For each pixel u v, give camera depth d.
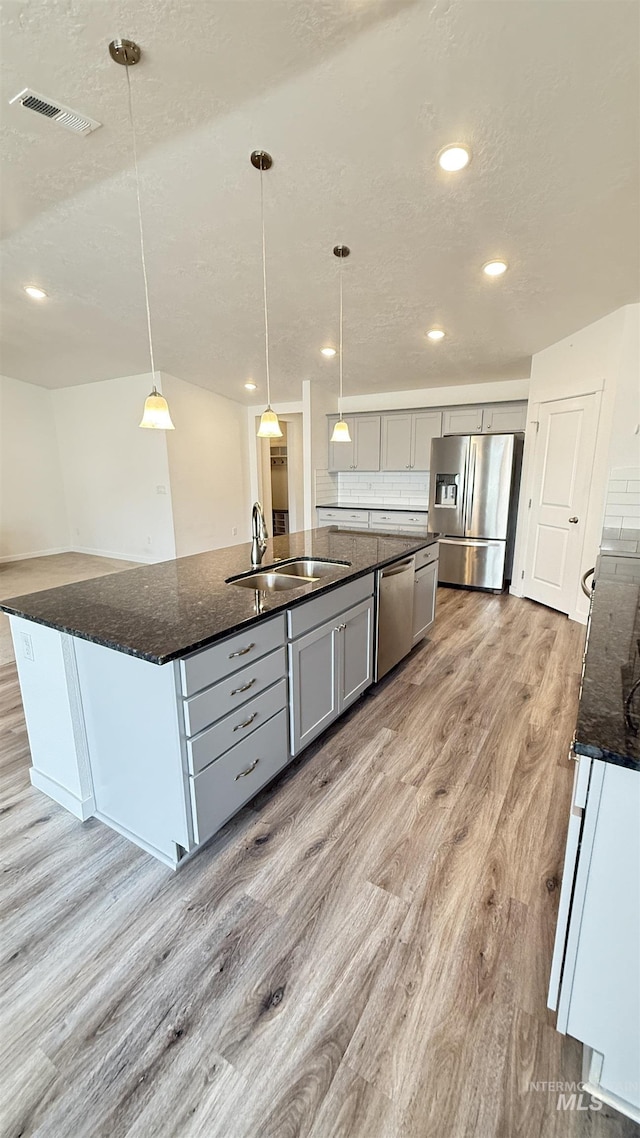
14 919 1.43
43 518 7.32
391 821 1.82
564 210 2.48
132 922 1.42
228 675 1.61
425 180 2.37
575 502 4.00
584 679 1.13
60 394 7.11
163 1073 1.07
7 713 2.63
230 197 2.61
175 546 6.32
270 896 1.51
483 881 1.55
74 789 1.86
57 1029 1.15
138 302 3.99
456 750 2.27
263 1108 1.01
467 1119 0.99
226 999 1.21
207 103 2.00
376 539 3.36
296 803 1.92
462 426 5.32
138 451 6.37
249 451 7.28
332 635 2.24
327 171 2.37
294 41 1.71
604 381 3.57
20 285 3.86
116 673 1.56
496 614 4.34
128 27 1.64
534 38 1.64
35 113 2.06
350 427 6.05
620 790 0.85
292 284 3.50
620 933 0.90
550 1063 1.07
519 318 3.76
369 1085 1.04
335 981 1.25
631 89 1.79
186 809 1.52
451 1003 1.20
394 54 1.73
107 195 2.68
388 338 4.37
